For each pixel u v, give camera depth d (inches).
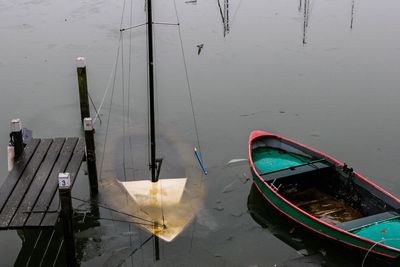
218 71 916.6
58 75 899.4
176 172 615.5
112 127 733.3
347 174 530.3
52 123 742.5
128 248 484.1
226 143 685.9
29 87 853.8
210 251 482.0
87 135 532.1
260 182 532.1
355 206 521.7
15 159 525.7
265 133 616.7
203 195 569.3
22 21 1189.1
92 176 554.9
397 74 894.4
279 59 968.9
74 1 1353.3
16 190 463.5
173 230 510.3
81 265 462.0
